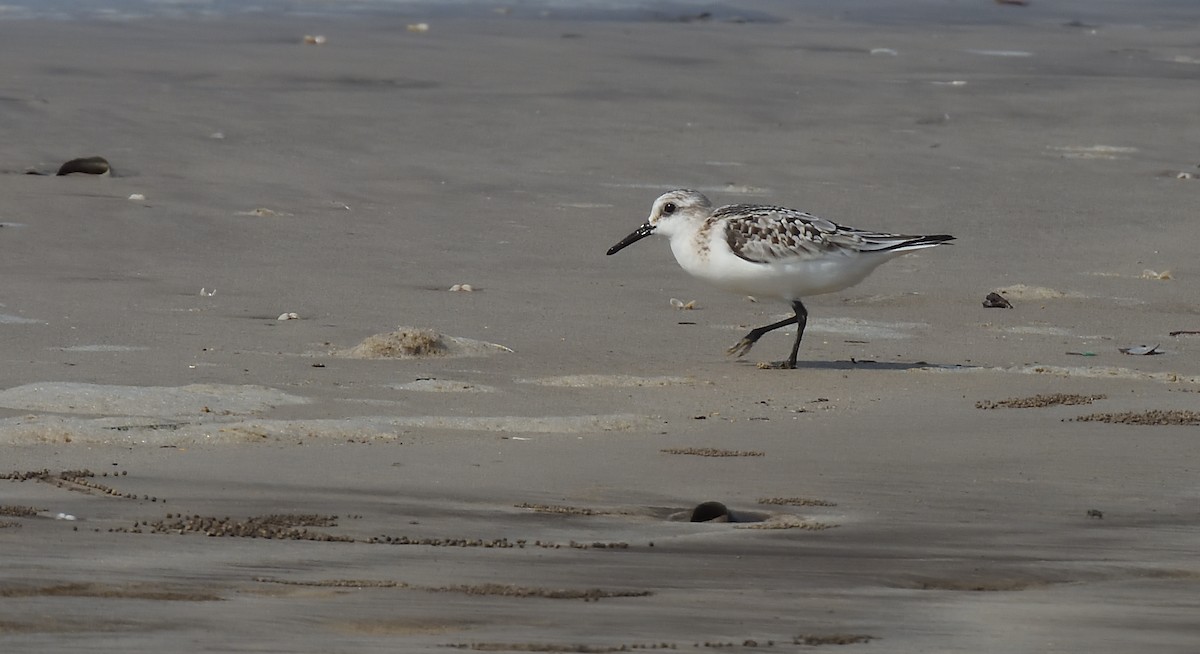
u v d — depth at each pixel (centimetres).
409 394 1323
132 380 1323
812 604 767
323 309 1692
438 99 3103
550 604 750
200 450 1115
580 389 1380
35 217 2066
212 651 654
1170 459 1176
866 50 4050
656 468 1116
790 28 4497
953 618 746
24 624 684
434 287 1841
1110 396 1414
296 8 4497
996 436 1247
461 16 4481
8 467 1039
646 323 1700
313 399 1288
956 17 4922
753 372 1490
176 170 2405
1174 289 1970
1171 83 3638
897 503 1037
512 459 1128
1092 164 2784
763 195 2458
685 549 889
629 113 3052
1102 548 918
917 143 2906
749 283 1554
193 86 3100
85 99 2884
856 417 1314
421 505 983
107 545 841
